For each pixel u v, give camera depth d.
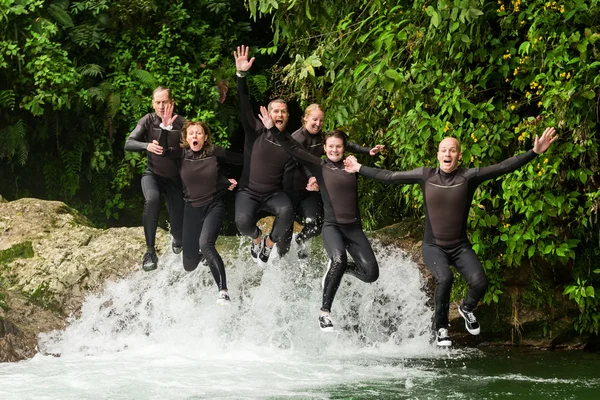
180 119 8.20
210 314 8.95
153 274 9.45
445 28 8.32
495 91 8.86
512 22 8.27
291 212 7.83
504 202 8.88
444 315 7.12
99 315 9.06
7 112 13.75
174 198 8.41
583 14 7.69
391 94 9.28
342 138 7.61
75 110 13.62
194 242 8.12
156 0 13.95
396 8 8.37
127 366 7.55
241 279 9.25
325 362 7.90
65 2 13.59
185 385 6.74
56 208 10.72
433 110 9.22
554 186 8.45
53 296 9.25
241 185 8.05
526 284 9.29
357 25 9.44
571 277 9.34
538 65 8.10
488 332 9.14
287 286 9.12
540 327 9.12
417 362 8.01
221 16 14.40
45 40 12.97
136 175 14.38
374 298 9.13
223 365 7.64
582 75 7.68
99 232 10.27
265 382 6.89
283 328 8.80
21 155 13.31
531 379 7.16
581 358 8.36
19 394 6.39
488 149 8.50
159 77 13.45
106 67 14.09
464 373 7.43
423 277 9.27
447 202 7.12
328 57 9.27
